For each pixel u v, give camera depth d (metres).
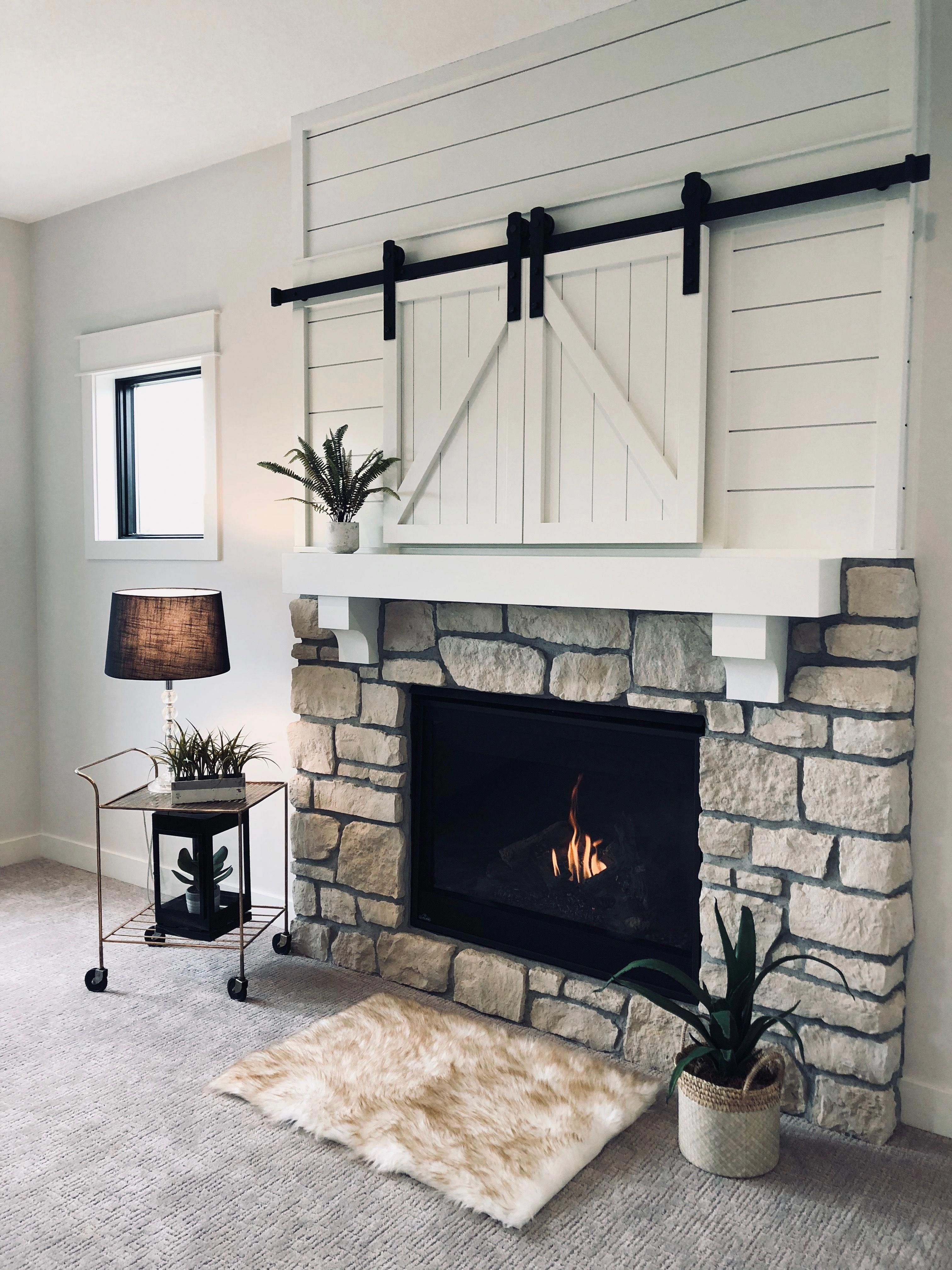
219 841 3.49
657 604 2.19
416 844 2.92
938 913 2.17
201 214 3.43
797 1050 2.23
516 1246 1.82
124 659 2.89
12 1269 1.74
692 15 2.26
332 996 2.83
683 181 2.27
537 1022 2.63
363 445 2.91
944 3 2.02
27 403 4.09
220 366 3.40
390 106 2.79
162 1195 1.95
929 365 2.07
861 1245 1.82
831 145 2.07
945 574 2.10
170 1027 2.64
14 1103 2.27
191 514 3.70
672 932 2.50
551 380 2.48
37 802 4.23
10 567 4.07
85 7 2.37
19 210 3.87
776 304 2.18
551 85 2.49
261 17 2.41
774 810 2.23
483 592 2.46
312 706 3.04
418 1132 2.12
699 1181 2.01
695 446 2.24
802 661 2.18
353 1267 1.76
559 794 2.71
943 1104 2.18
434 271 2.67
